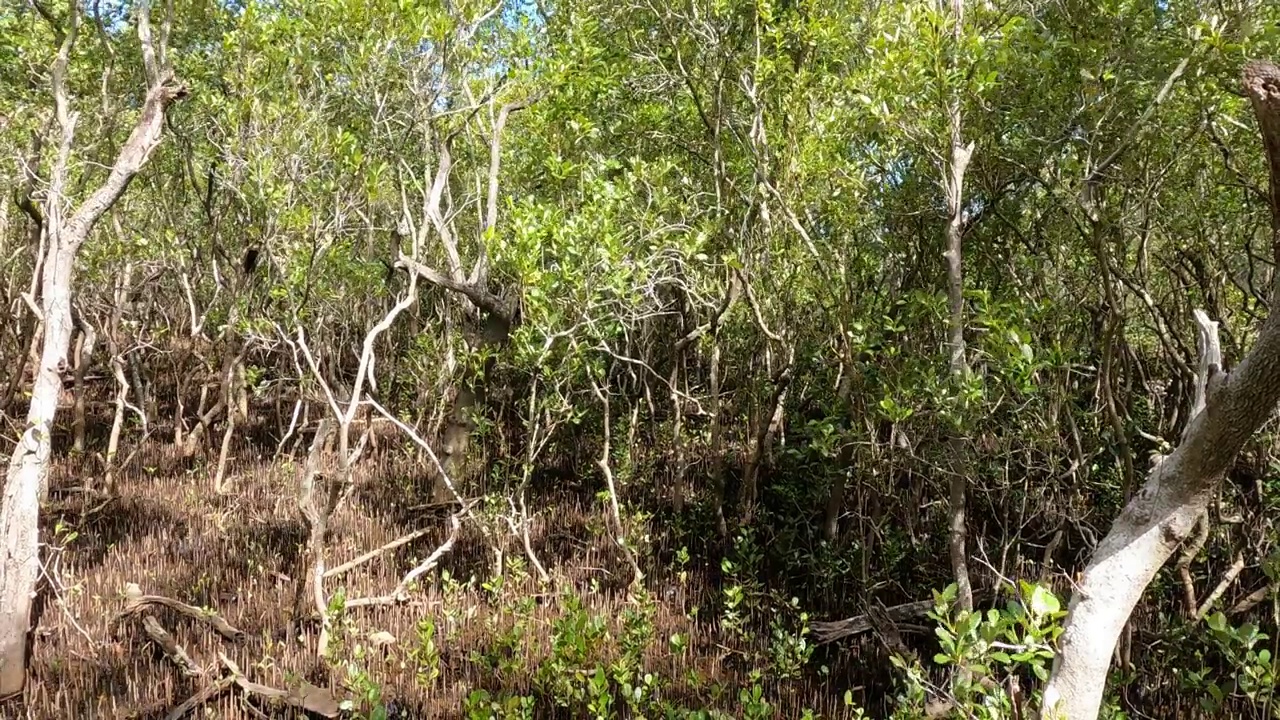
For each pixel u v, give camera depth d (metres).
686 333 7.51
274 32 5.70
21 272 7.59
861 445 4.65
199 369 11.09
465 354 6.84
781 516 6.33
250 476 8.45
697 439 8.37
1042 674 2.25
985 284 4.70
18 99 6.80
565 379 5.77
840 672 4.61
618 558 6.18
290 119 5.62
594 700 3.84
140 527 6.89
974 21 3.71
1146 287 4.48
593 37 6.43
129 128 7.76
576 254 4.95
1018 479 5.26
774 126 5.21
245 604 5.39
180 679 4.39
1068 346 4.08
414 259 5.89
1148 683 4.21
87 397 11.50
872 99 3.90
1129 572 2.12
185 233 8.54
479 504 6.93
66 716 4.02
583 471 8.32
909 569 5.57
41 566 4.23
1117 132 3.40
